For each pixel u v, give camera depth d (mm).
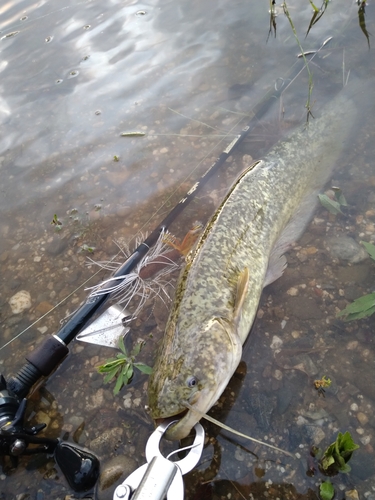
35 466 269
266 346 305
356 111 435
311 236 360
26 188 445
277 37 531
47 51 581
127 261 343
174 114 482
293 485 247
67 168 454
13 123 503
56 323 346
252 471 254
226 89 493
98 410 294
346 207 373
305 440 261
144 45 562
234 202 344
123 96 510
